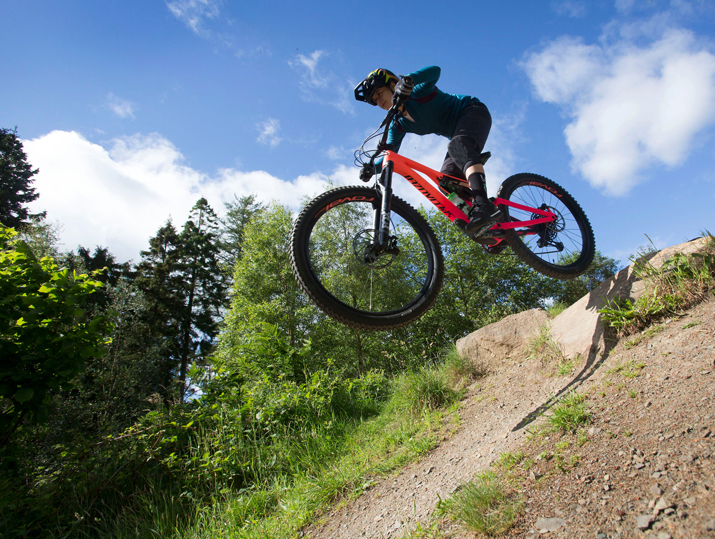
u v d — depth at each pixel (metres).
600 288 3.78
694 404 1.87
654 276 3.14
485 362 4.79
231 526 3.00
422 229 2.78
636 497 1.52
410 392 4.59
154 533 3.05
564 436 2.22
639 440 1.85
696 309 2.70
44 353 3.52
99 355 3.77
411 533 2.04
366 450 3.84
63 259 15.40
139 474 3.87
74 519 3.31
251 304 15.44
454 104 2.94
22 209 22.02
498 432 2.99
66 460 3.92
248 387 5.94
